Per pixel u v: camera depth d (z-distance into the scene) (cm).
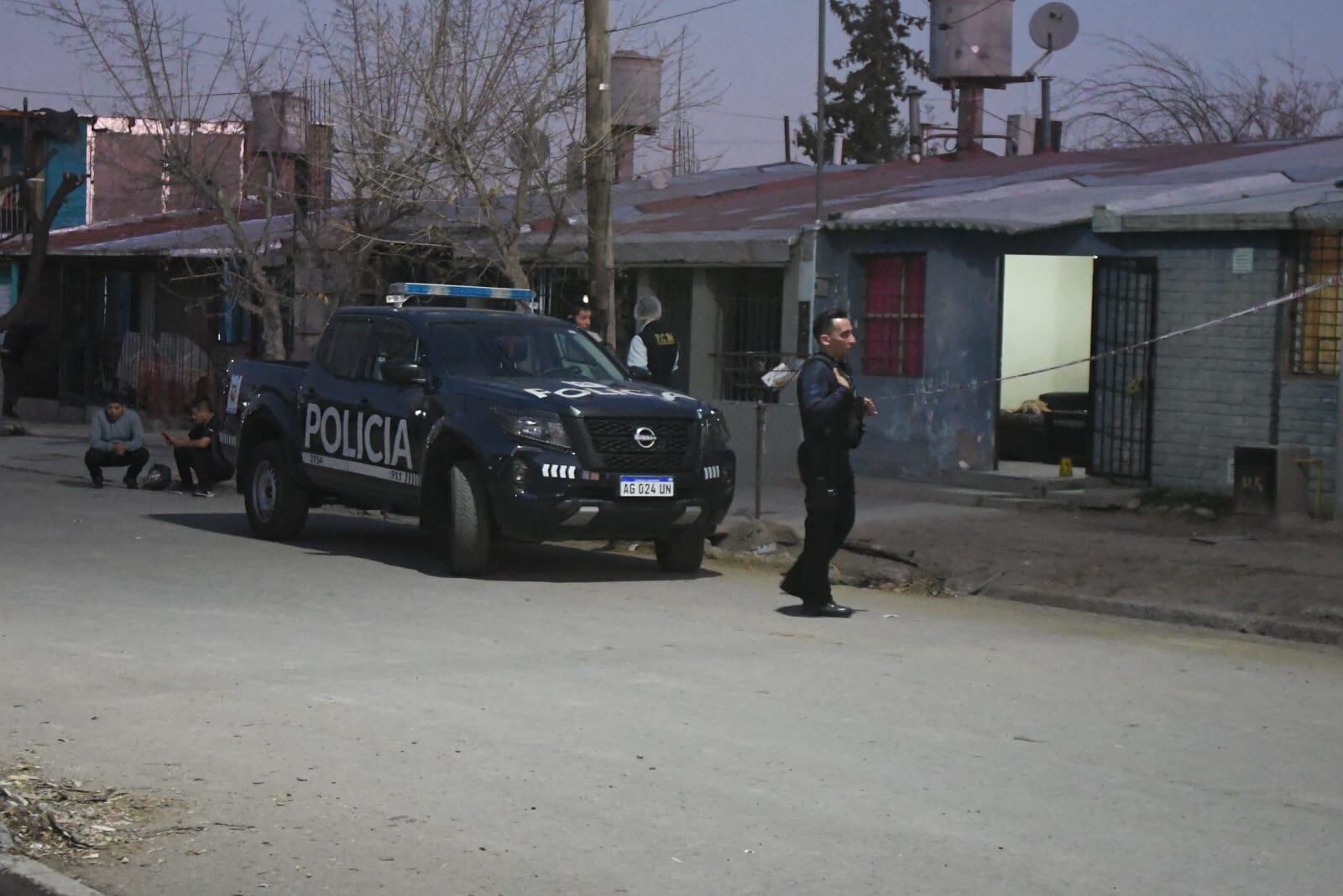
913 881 521
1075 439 1777
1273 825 593
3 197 3503
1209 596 1117
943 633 1015
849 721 747
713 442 1225
